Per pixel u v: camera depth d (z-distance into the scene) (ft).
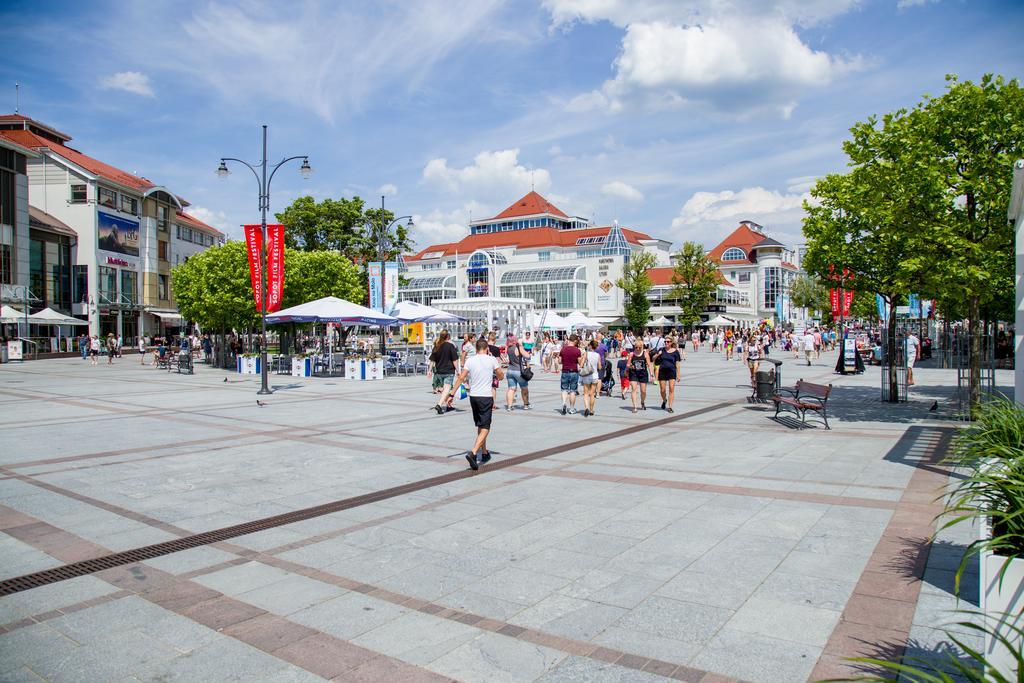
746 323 310.86
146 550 19.43
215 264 116.67
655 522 21.57
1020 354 23.59
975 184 35.27
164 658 13.00
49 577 17.33
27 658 13.02
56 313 159.74
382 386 76.23
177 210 238.07
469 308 144.56
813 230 56.75
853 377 85.30
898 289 41.14
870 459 31.12
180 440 38.63
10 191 156.76
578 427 43.14
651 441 37.35
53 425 44.93
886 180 39.29
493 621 14.53
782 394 48.52
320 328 177.88
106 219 188.14
